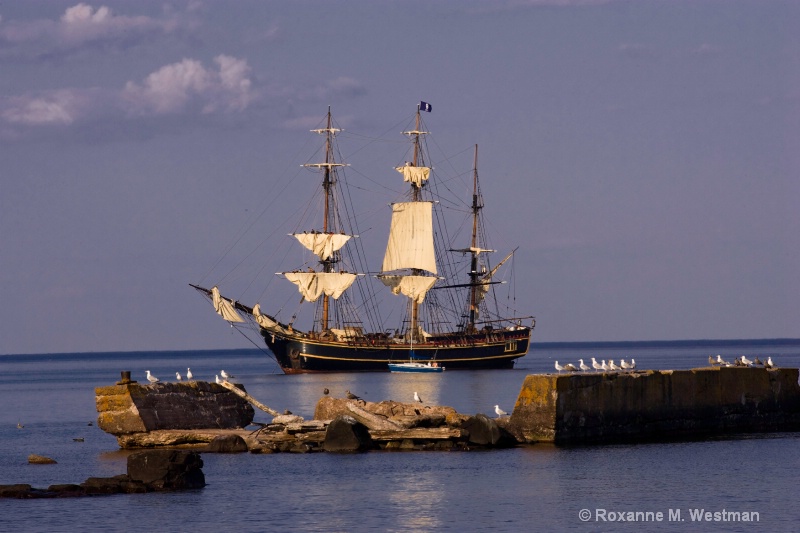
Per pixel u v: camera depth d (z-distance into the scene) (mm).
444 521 192000
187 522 191375
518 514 196875
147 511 199000
